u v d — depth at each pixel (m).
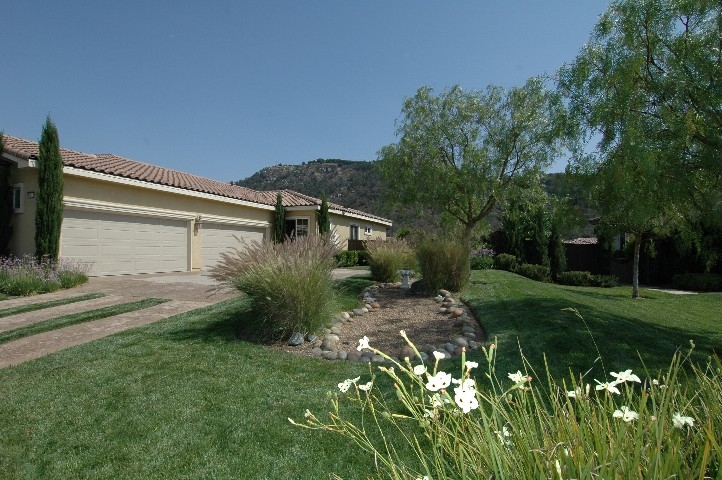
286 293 6.07
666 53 6.08
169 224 15.48
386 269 12.41
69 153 13.81
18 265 10.47
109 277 13.02
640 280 20.20
